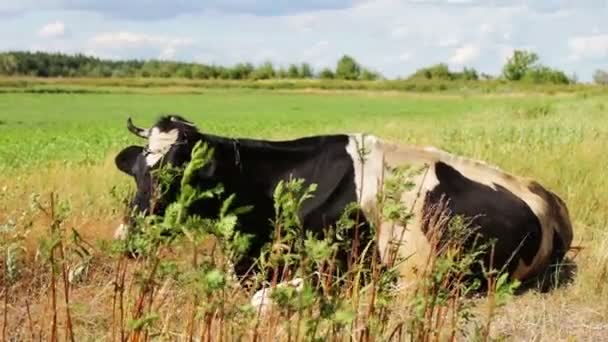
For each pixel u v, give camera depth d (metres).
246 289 4.59
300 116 52.22
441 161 8.01
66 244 4.86
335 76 130.88
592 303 7.30
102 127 41.22
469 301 5.02
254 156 7.93
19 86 100.88
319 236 7.75
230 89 104.94
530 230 7.80
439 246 7.07
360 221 7.63
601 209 10.28
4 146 25.47
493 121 29.08
